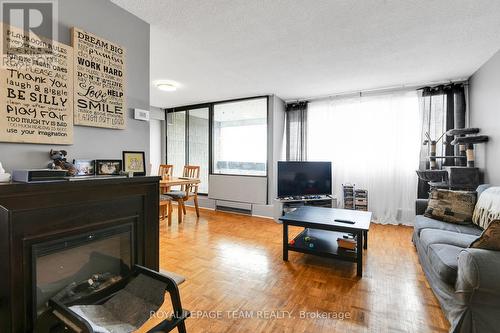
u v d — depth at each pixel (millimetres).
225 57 2918
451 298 1623
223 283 2215
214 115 5461
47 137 1533
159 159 6188
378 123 4277
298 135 4938
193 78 3695
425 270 2227
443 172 3287
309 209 3270
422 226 2557
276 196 4645
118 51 1938
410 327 1645
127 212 1691
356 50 2721
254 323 1690
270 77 3643
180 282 2223
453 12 1996
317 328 1638
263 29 2281
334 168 4656
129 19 2029
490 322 1395
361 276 2340
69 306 1325
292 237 3490
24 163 1471
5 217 1127
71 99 1654
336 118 4625
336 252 2516
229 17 2088
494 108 2826
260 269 2496
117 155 1979
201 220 4449
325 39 2465
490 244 1437
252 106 5004
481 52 2762
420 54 2818
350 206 4305
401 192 4168
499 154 2713
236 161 5238
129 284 1550
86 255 1560
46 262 1358
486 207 2326
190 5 1926
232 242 3285
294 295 2029
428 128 3871
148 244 1824
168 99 5137
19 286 1184
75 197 1394
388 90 4203
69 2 1656
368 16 2059
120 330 1237
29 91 1457
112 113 1903
